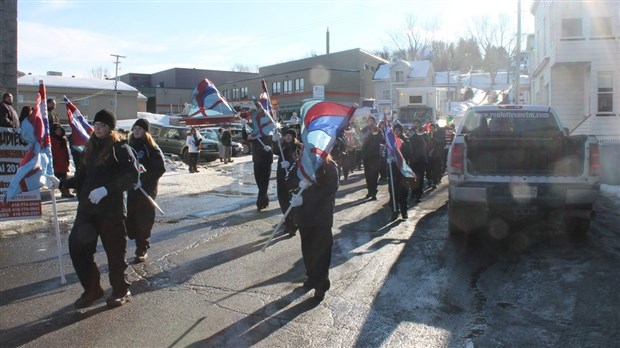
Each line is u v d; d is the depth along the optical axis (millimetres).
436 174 15336
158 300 5359
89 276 5109
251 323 4758
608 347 4227
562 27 21516
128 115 57625
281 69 69000
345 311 5051
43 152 6070
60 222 9344
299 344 4316
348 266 6598
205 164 24406
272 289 5703
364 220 9750
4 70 10891
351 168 19609
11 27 10945
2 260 6906
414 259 6922
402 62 57156
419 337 4449
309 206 5305
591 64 21234
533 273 6234
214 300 5359
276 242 7922
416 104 33344
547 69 24609
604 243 7645
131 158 5012
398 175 9648
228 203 11844
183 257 7055
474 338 4426
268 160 10547
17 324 4727
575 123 23219
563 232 8398
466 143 7648
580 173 7391
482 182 7516
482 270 6402
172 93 81562
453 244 7750
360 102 60719
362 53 62469
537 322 4762
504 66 76375
